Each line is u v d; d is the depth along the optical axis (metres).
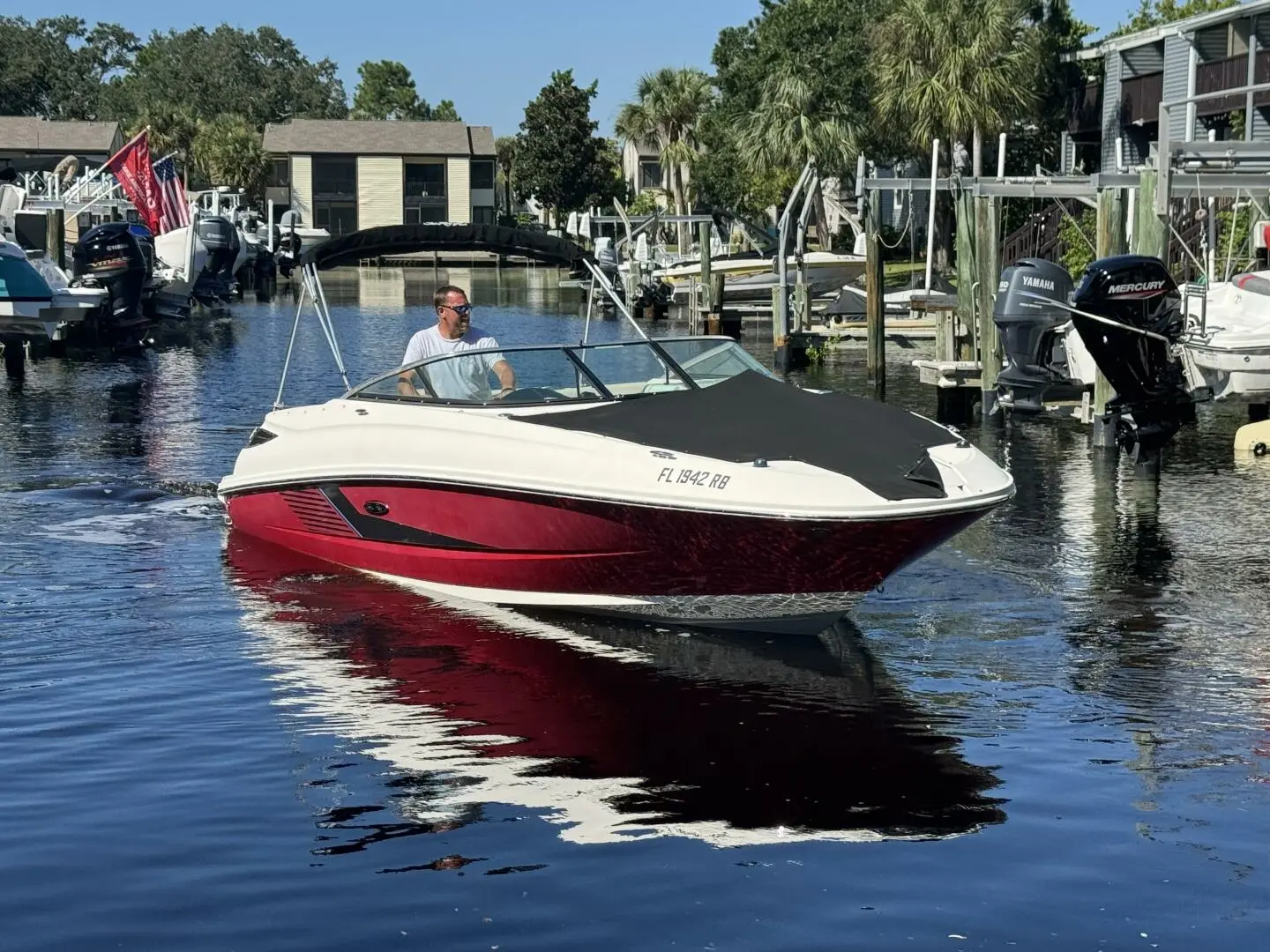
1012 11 42.00
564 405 8.71
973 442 15.27
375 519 9.05
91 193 42.44
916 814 5.49
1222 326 15.59
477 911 4.71
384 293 50.75
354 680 7.18
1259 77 33.53
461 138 88.44
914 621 8.27
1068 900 4.78
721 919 4.65
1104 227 15.07
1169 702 6.82
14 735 6.33
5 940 4.52
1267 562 9.68
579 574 8.24
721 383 8.68
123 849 5.17
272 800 5.62
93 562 9.61
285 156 89.62
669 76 72.12
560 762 6.04
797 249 28.34
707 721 6.57
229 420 17.05
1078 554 9.89
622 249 47.59
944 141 43.09
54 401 19.02
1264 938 4.51
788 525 7.40
